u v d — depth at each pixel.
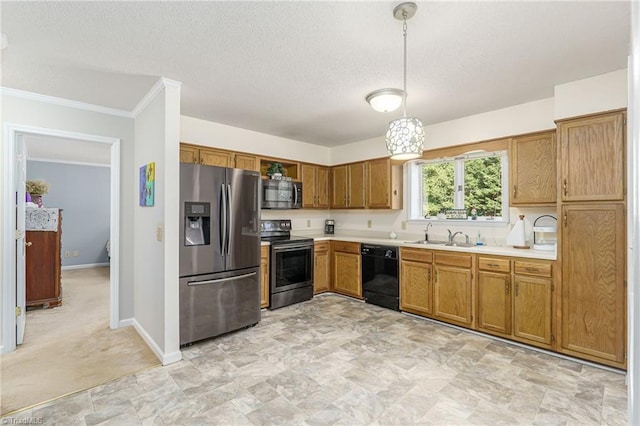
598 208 2.49
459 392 2.16
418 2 1.67
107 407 2.00
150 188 2.88
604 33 1.97
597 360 2.48
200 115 3.59
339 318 3.64
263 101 3.15
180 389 2.20
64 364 2.55
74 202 6.92
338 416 1.92
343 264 4.57
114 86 2.74
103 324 3.47
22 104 2.86
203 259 2.95
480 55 2.24
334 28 1.91
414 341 2.99
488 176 3.73
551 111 3.05
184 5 1.69
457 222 3.90
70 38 2.00
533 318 2.79
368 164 4.64
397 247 3.87
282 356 2.69
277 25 1.88
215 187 3.04
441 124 3.88
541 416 1.91
